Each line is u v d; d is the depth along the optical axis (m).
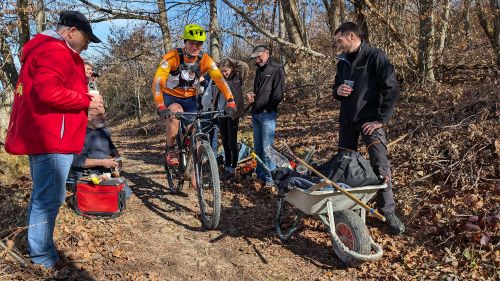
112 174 5.63
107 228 4.71
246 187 6.24
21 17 7.40
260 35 12.95
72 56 3.45
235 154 6.70
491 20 11.53
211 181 4.74
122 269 3.90
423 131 6.56
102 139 5.47
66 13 3.45
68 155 3.56
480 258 3.86
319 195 3.83
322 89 12.60
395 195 5.18
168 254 4.24
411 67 10.25
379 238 4.41
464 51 11.38
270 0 12.05
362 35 4.48
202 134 4.93
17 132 3.41
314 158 7.16
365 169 3.99
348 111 4.60
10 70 7.75
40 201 3.56
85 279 3.65
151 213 5.25
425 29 9.98
